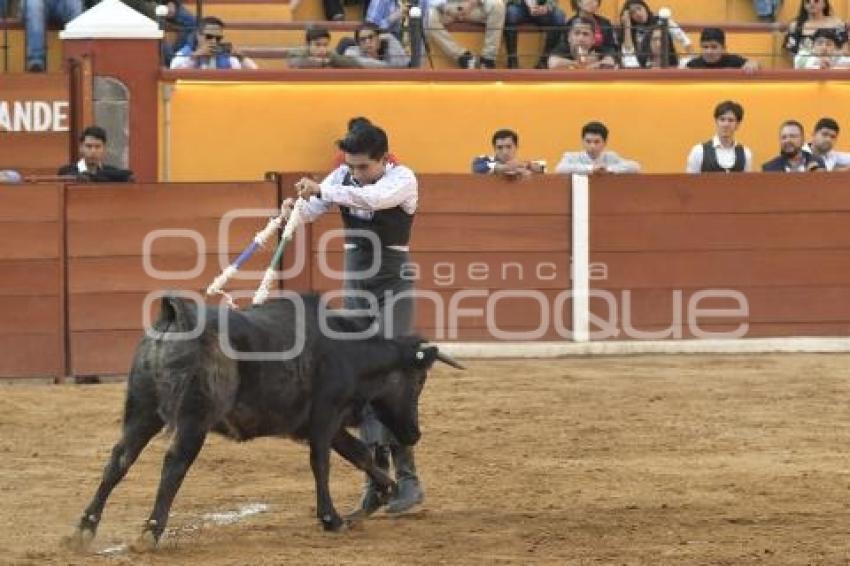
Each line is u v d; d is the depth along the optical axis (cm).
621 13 3372
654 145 3105
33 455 1917
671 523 1558
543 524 1561
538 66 3312
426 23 3306
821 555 1422
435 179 2717
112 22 2919
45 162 2880
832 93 3138
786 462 1878
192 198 2547
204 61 3069
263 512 1620
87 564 1382
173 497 1424
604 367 2616
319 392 1509
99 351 2527
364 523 1571
